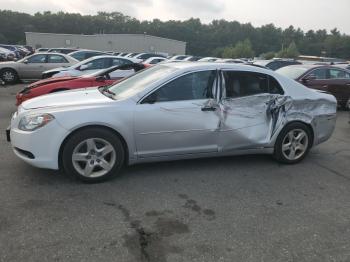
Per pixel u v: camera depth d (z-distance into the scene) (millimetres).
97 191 4488
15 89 14953
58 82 9086
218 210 4121
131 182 4809
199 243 3443
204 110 5016
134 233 3572
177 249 3336
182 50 77250
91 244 3357
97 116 4578
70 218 3809
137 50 71812
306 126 5742
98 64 12758
